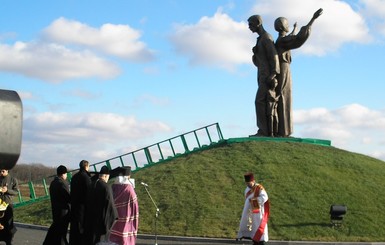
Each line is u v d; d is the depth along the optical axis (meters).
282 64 38.94
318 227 24.69
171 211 27.16
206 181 31.14
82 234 13.51
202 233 24.28
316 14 38.09
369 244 22.36
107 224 12.85
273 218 25.56
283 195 28.50
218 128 39.72
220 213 26.56
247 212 17.31
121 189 14.16
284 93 39.06
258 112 39.22
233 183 30.75
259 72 39.16
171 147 39.06
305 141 38.81
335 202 27.84
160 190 30.44
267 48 38.56
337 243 22.23
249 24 39.62
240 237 17.42
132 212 14.17
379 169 35.16
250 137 38.69
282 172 31.94
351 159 35.78
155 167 36.22
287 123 39.09
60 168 14.56
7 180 15.59
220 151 36.94
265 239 17.17
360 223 25.33
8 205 15.50
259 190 17.25
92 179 13.84
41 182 40.03
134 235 14.26
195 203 27.91
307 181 30.67
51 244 14.06
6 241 15.49
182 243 21.92
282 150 36.06
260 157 34.44
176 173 33.06
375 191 30.25
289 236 23.62
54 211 14.08
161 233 24.56
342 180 31.34
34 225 27.56
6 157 2.10
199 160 35.38
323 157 35.28
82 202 13.70
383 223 25.67
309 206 27.06
